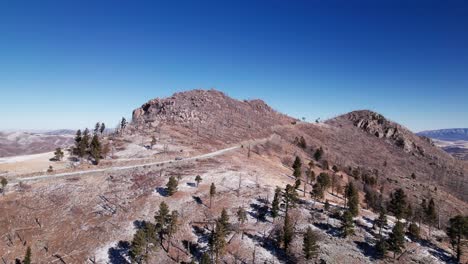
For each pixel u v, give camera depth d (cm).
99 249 8119
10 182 10981
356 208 9625
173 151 14950
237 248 8194
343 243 8575
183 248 8206
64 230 8775
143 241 7581
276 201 9175
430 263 8156
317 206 10506
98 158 13162
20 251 8088
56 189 10625
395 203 10225
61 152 13912
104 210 9594
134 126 19775
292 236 8181
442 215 15050
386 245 8231
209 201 10050
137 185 11094
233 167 13250
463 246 8925
